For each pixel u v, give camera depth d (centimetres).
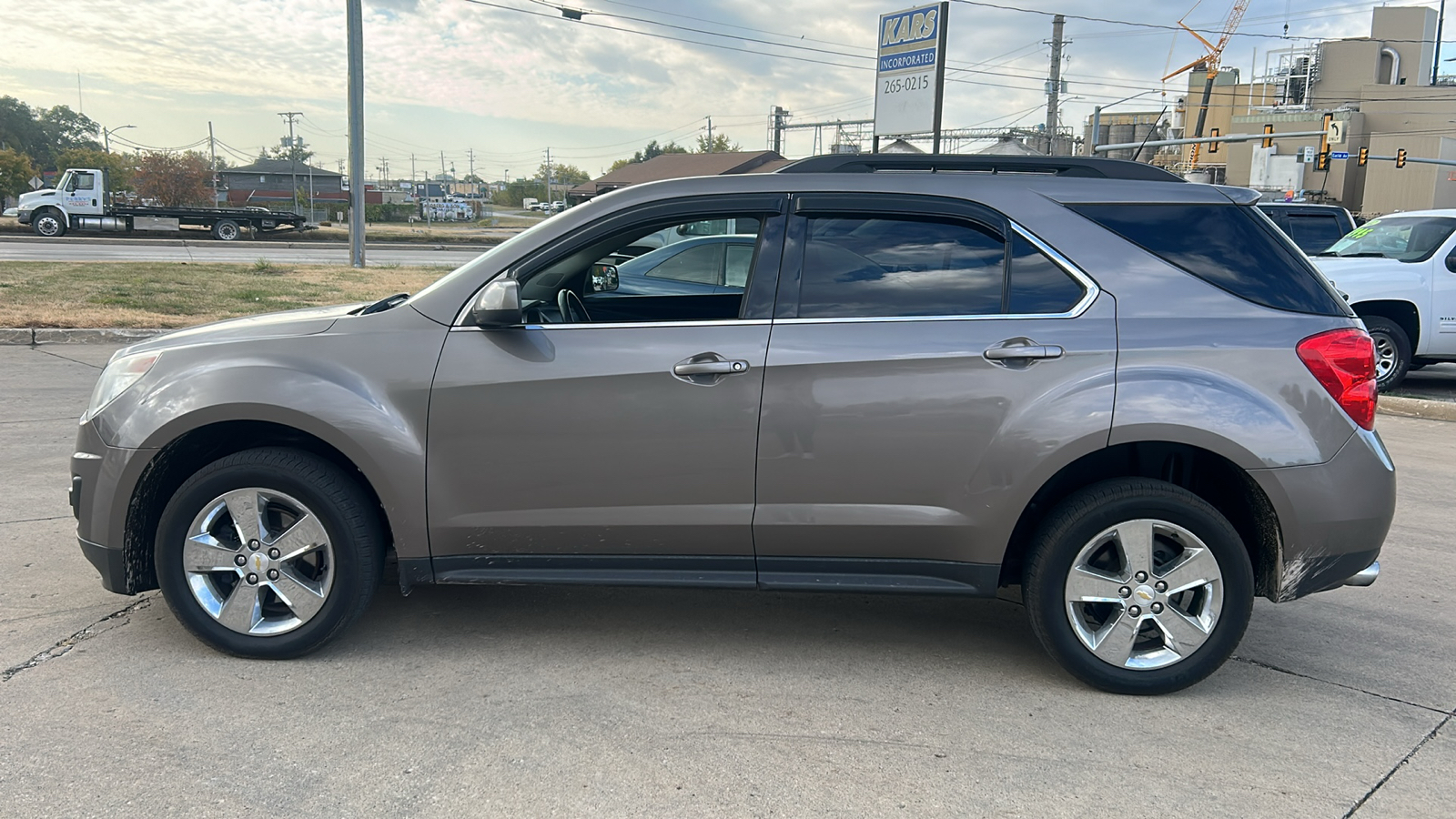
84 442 367
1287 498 338
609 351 353
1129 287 351
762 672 372
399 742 310
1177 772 303
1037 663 386
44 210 3447
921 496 350
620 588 460
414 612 424
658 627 414
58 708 325
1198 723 336
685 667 374
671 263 513
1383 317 1076
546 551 363
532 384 352
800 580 362
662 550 362
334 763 296
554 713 333
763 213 366
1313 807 285
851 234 362
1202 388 338
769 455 351
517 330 356
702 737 319
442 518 358
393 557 450
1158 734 328
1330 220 1427
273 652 364
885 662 384
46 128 12694
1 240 3005
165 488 380
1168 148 8288
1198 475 380
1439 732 333
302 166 9969
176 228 3719
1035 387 342
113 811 268
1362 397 345
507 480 356
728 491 354
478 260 371
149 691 340
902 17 2664
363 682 353
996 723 334
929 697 353
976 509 348
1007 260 356
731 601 449
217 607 364
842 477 351
